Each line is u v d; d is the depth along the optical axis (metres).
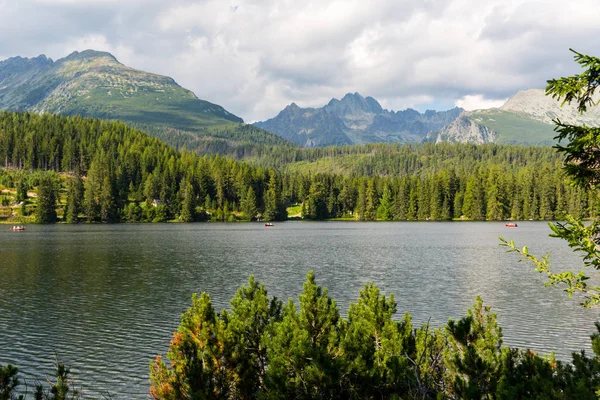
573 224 8.85
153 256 83.38
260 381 15.68
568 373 10.94
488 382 12.23
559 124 8.73
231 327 15.11
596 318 39.12
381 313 15.70
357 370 12.59
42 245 101.62
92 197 193.62
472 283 55.94
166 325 37.62
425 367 13.41
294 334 13.29
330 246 102.38
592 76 8.38
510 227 167.50
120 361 29.47
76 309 42.84
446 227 170.12
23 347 32.00
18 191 194.25
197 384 13.85
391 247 100.19
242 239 120.56
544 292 50.25
